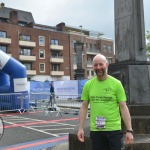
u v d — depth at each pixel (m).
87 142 6.07
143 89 7.36
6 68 19.27
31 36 61.38
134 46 7.74
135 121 6.55
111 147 3.99
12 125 13.01
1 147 8.41
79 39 69.38
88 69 72.31
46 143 8.91
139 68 7.41
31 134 10.59
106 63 4.09
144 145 5.77
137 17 7.79
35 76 61.41
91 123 4.12
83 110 4.22
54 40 65.12
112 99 4.02
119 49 8.05
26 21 70.56
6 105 19.14
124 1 7.99
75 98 21.09
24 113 18.67
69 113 18.03
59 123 13.68
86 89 4.21
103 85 4.07
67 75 66.12
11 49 58.25
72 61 67.12
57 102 21.25
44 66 63.03
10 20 62.59
